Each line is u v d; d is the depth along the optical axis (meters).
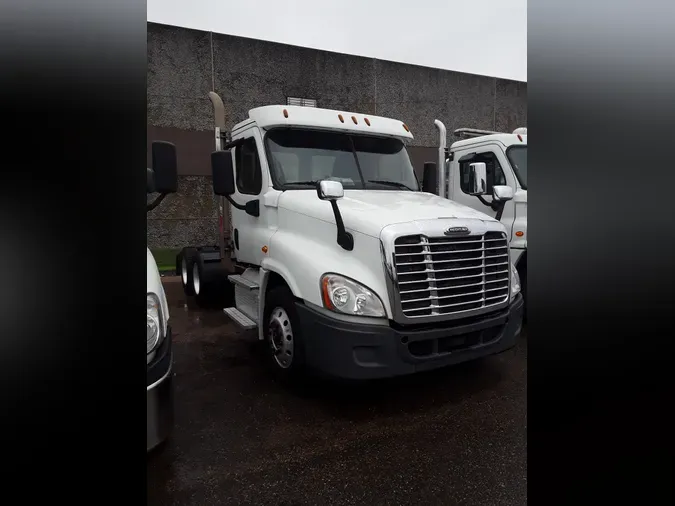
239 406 3.09
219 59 9.72
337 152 4.21
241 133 4.56
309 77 10.46
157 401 2.08
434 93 11.62
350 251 3.03
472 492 2.17
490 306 3.10
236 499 2.12
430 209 3.32
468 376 3.61
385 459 2.45
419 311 2.86
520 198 5.17
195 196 9.80
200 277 5.93
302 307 3.12
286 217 3.67
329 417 2.93
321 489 2.20
